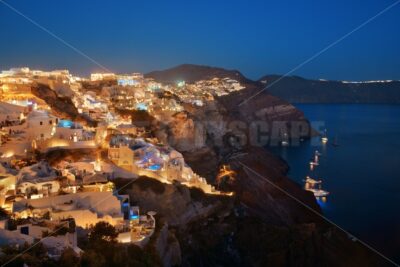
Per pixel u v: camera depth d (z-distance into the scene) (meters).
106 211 46.81
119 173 60.28
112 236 42.75
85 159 61.31
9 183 47.12
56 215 42.06
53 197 44.78
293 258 66.25
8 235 37.00
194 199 67.31
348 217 90.12
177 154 76.19
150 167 65.88
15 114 66.62
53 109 77.88
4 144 56.94
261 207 85.38
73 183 51.12
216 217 68.88
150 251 44.34
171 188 62.34
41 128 64.25
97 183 52.22
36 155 58.69
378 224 85.88
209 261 61.75
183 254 59.03
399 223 86.25
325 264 67.75
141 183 60.28
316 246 69.69
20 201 43.25
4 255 33.72
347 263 69.25
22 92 79.69
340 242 74.56
